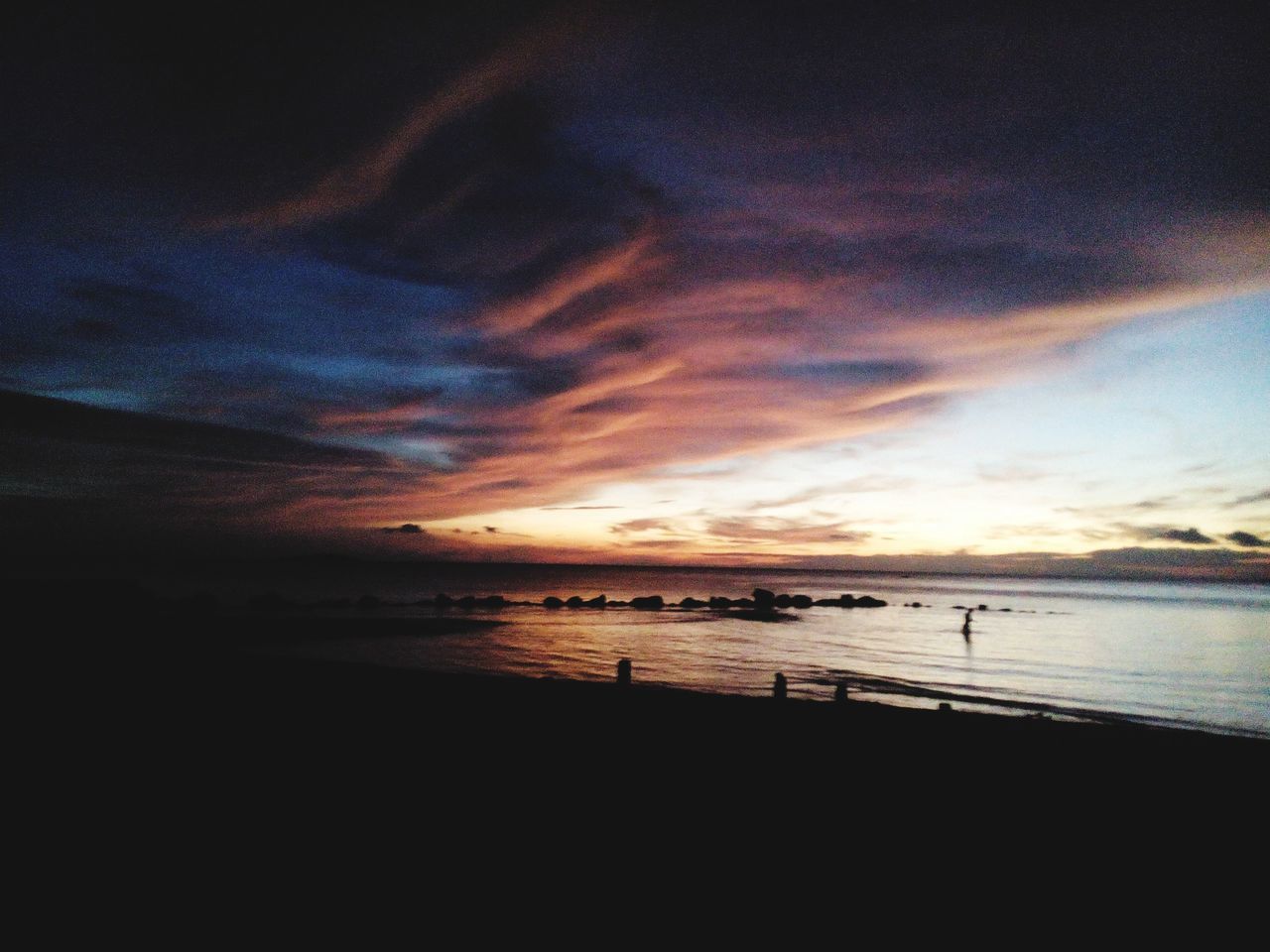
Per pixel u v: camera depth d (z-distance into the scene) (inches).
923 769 277.7
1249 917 183.5
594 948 158.6
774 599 2760.8
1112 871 205.3
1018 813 241.6
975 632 1903.3
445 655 1039.6
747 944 163.2
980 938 171.2
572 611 2153.1
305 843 206.7
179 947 153.8
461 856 201.5
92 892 176.9
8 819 218.8
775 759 285.0
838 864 205.2
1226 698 923.4
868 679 988.6
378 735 305.6
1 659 454.9
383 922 165.9
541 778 261.3
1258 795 258.1
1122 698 910.4
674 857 205.5
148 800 235.3
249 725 317.1
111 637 729.6
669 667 1039.0
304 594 2453.2
